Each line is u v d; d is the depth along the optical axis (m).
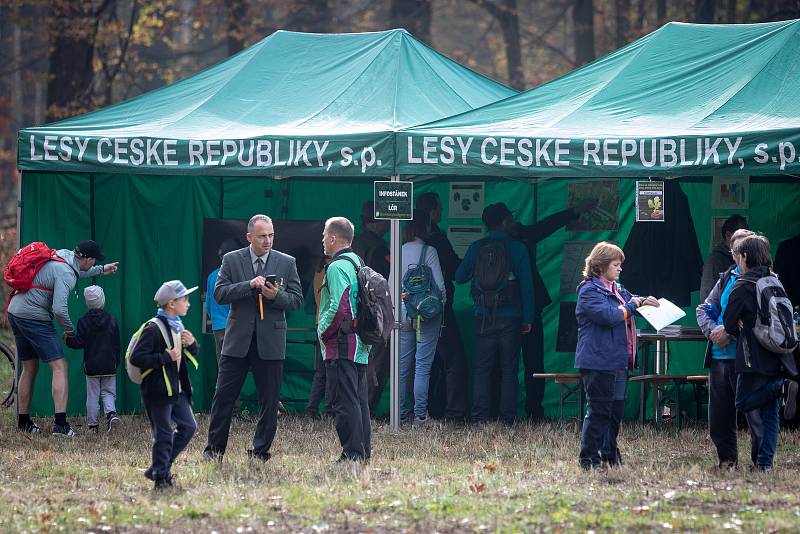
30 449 23.94
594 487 19.30
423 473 21.00
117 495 18.89
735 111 25.20
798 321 25.48
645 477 20.22
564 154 24.45
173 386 18.94
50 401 29.05
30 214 28.47
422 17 68.81
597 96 27.08
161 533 16.27
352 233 21.53
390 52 30.86
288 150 25.69
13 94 92.00
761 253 20.08
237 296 20.98
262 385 21.62
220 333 27.92
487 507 17.69
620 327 20.45
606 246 20.42
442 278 28.36
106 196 30.00
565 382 27.39
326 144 25.55
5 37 87.75
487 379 28.55
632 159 24.06
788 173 23.09
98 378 26.95
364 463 21.38
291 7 68.06
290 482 19.95
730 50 27.78
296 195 32.00
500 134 24.91
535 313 30.00
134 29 68.19
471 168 24.92
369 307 21.03
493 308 28.22
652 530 16.09
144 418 29.20
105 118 28.83
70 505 18.12
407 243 28.41
